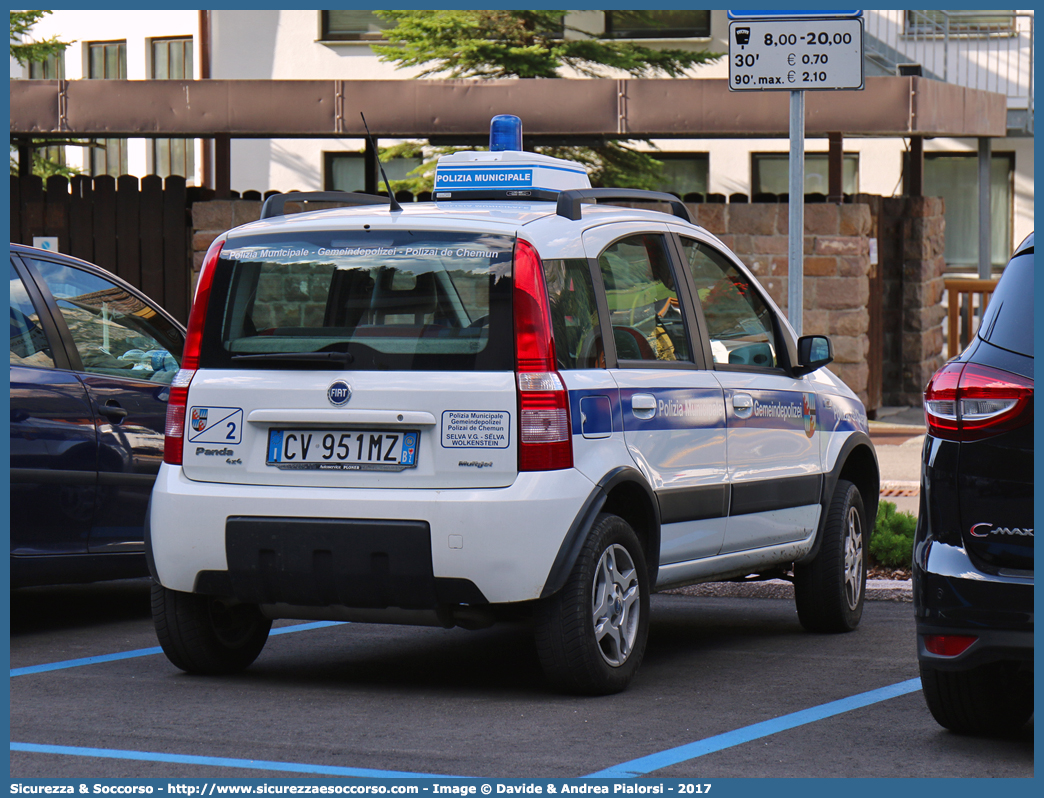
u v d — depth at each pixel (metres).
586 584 10.79
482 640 14.12
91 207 30.59
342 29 46.09
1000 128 34.53
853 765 9.19
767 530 13.34
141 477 14.55
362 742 9.72
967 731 9.97
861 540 14.89
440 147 37.09
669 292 12.54
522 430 10.57
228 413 11.21
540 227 11.16
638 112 28.22
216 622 12.05
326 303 11.20
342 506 10.73
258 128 29.05
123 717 10.48
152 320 15.36
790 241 16.03
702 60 37.16
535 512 10.48
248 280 11.45
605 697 11.17
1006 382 9.09
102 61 47.84
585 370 11.09
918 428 29.89
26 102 29.50
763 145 44.38
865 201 32.16
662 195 13.24
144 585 17.81
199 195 30.59
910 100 28.20
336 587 10.80
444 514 10.52
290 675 12.16
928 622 9.30
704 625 14.91
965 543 9.21
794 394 13.99
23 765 9.16
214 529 11.07
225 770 9.04
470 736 9.88
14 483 13.29
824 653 13.22
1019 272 9.42
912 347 33.78
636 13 44.50
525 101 28.44
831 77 15.60
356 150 45.88
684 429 12.12
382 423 10.79
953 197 44.41
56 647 13.45
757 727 10.16
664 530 11.88
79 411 13.95
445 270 10.96
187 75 46.91
